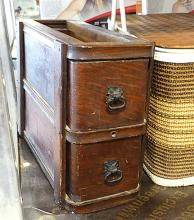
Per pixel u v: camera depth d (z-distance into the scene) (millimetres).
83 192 752
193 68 789
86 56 661
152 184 908
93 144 727
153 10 1558
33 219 745
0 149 656
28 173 909
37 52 880
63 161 746
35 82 930
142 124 759
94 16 1429
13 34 1160
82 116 697
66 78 692
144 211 789
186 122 837
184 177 897
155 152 891
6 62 828
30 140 1019
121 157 768
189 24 1119
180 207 808
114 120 727
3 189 663
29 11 1385
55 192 786
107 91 700
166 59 772
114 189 781
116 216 769
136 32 946
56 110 730
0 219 662
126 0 1453
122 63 696
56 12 1402
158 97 840
